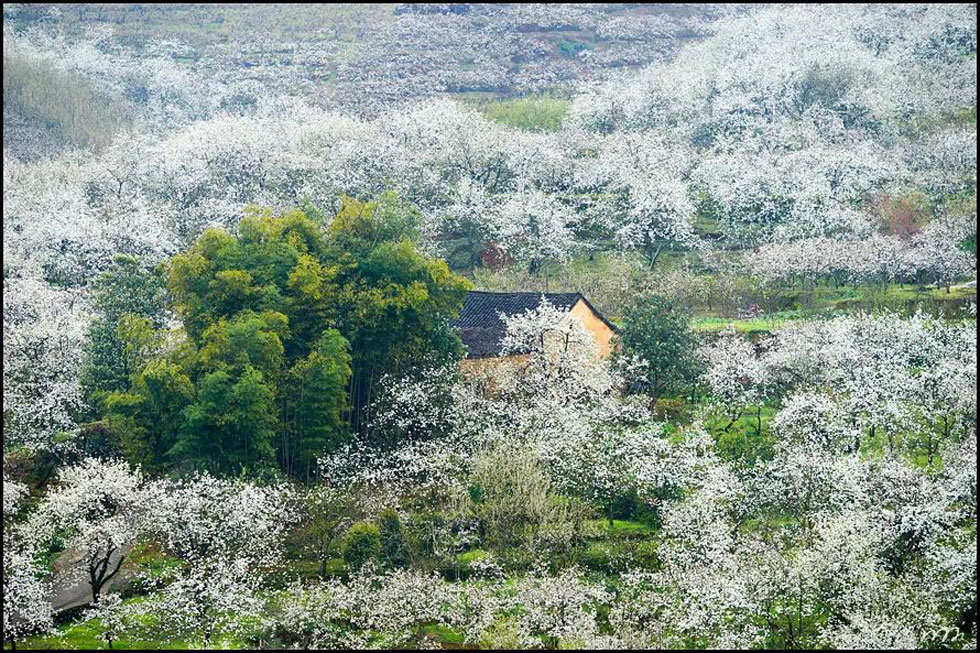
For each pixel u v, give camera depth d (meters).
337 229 83.81
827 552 51.16
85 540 54.38
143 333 77.19
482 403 75.38
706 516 58.31
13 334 85.56
